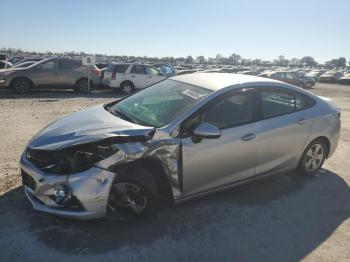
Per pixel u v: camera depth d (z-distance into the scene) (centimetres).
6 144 697
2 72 1584
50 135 404
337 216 464
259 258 368
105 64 3123
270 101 504
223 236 403
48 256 350
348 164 669
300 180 574
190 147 421
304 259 371
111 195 395
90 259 349
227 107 459
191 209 458
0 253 351
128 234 394
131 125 416
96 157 376
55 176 373
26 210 430
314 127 546
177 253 368
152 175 420
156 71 1933
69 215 374
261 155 487
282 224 437
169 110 446
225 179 462
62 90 1878
